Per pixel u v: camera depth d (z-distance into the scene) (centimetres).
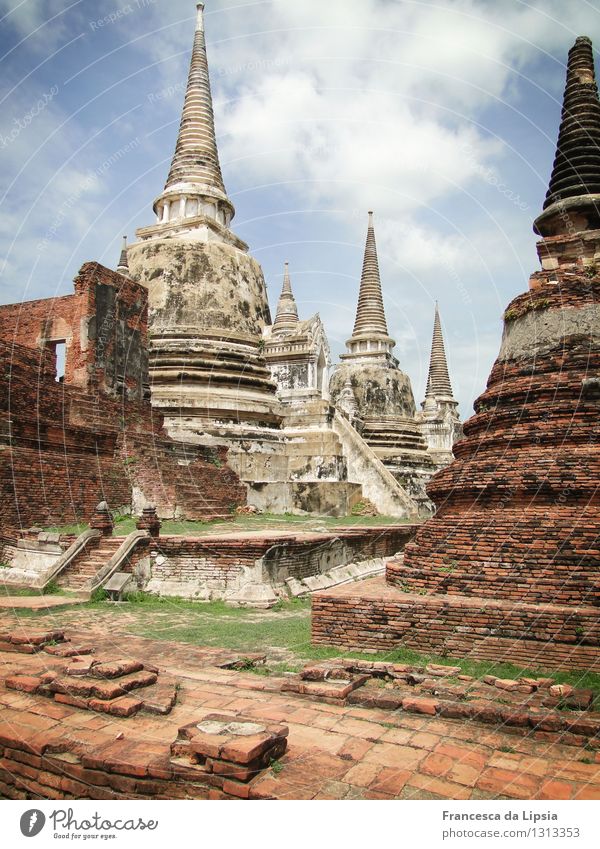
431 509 4516
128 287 2616
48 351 2134
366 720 732
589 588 919
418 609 997
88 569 1578
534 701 759
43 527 1875
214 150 3975
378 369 4947
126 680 809
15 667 876
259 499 3038
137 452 2402
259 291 3734
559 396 1071
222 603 1528
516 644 916
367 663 906
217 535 1853
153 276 3409
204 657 1004
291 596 1614
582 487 973
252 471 3120
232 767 575
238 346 3362
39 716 720
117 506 2212
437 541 1081
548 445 1051
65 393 2184
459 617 964
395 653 979
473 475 1098
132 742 651
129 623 1295
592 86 1340
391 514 3406
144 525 1711
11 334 2478
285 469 3322
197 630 1230
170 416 3108
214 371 3247
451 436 5966
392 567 1163
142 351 2683
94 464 2173
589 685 823
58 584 1532
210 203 3819
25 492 1862
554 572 952
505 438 1098
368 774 599
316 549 1842
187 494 2562
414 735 690
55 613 1359
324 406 3512
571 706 740
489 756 642
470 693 793
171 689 807
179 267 3406
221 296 3428
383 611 1023
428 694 799
